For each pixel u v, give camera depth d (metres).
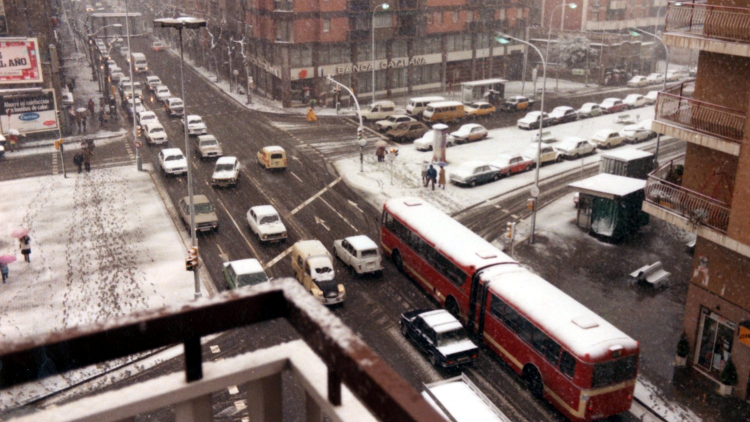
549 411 19.83
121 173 42.69
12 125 48.69
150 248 31.17
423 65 71.56
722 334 20.98
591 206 33.28
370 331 24.31
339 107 61.09
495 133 54.19
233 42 75.88
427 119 56.44
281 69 62.59
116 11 124.62
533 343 20.41
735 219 18.36
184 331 2.68
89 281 27.73
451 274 24.81
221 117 59.22
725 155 19.94
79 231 33.16
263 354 3.03
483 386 21.05
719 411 19.75
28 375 2.40
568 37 81.75
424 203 30.06
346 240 29.39
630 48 80.75
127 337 2.57
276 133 53.62
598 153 49.28
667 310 26.02
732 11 18.50
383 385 2.07
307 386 2.84
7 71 47.78
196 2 93.00
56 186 40.06
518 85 77.88
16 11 47.94
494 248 25.08
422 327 22.80
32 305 25.56
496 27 75.44
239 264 26.92
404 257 28.55
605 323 19.70
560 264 30.14
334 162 45.47
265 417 3.10
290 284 2.82
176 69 85.81
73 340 2.45
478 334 23.59
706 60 19.80
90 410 2.72
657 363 22.30
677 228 34.84
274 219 32.47
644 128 53.09
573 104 68.00
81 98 65.38
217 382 2.91
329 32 62.59
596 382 18.44
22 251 29.33
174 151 42.81
